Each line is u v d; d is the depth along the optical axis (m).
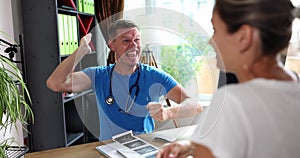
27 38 2.18
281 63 0.49
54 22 2.14
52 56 2.17
